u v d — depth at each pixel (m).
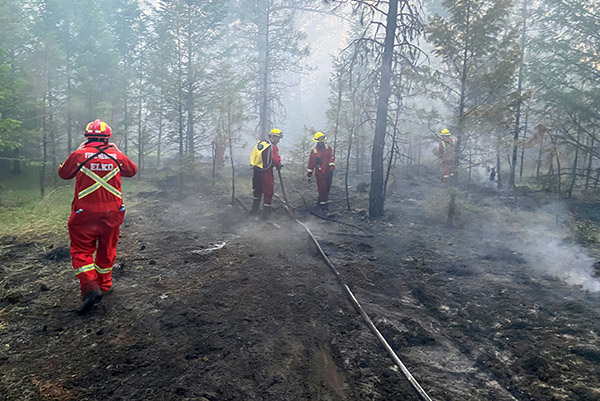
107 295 4.25
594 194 10.88
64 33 14.03
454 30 8.18
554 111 11.73
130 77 16.17
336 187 12.46
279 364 3.13
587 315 4.11
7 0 11.98
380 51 8.80
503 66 7.54
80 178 3.82
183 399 2.67
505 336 3.76
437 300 4.51
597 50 11.54
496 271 5.50
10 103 9.45
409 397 2.85
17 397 2.63
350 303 4.36
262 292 4.48
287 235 7.02
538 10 12.15
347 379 3.04
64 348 3.24
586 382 3.00
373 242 6.84
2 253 5.47
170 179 13.23
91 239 3.87
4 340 3.32
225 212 8.75
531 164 16.72
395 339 3.64
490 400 2.85
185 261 5.45
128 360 3.09
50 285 4.47
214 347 3.31
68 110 12.30
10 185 10.88
